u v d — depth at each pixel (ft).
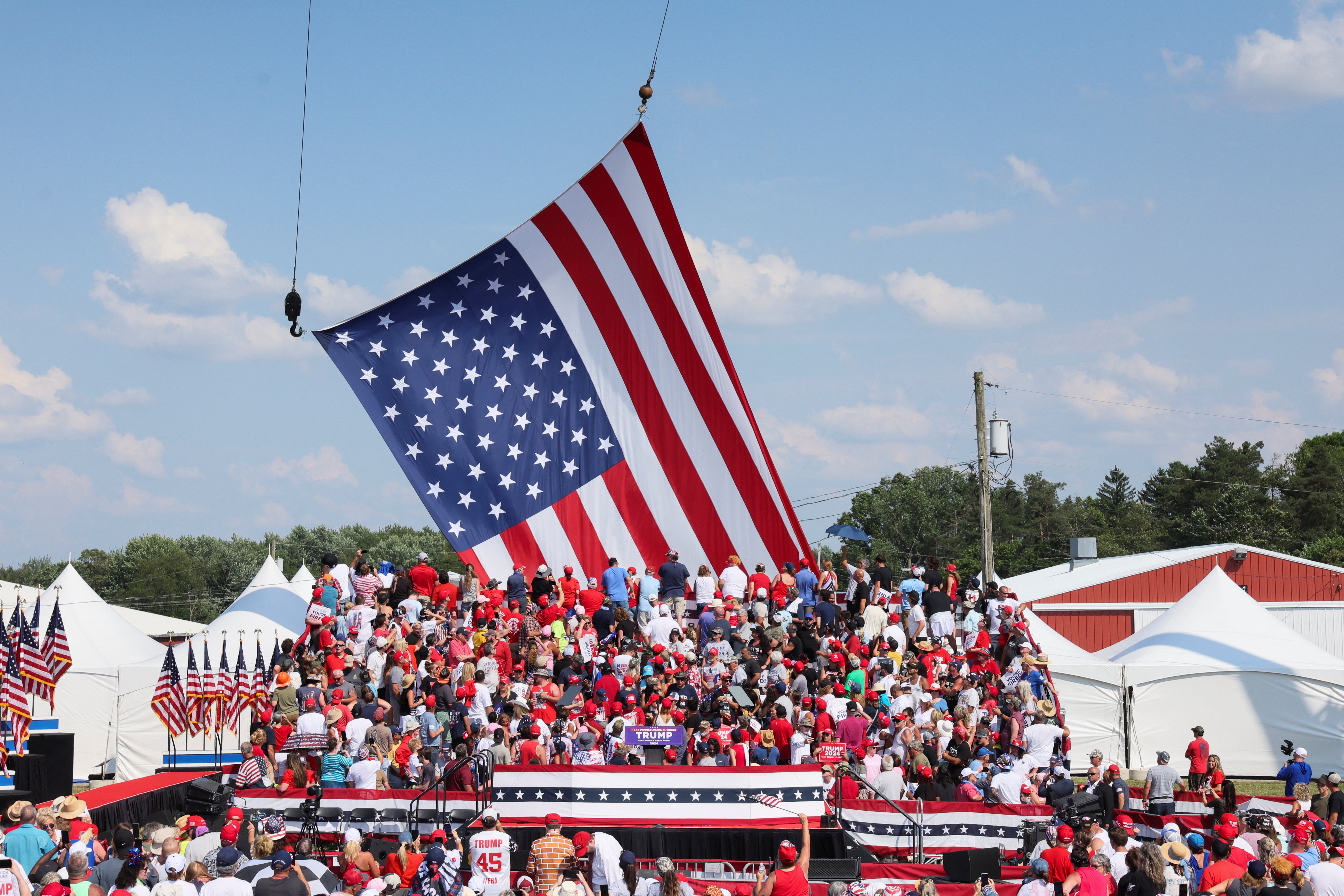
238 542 518.78
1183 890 59.98
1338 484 390.42
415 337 114.21
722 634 100.78
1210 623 142.51
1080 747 134.82
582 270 115.65
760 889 52.34
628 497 114.42
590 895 57.11
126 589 463.83
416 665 91.25
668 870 53.36
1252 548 197.16
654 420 115.34
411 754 76.33
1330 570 195.62
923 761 77.20
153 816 70.23
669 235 115.75
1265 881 49.88
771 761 77.51
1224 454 444.96
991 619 109.09
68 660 84.38
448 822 64.18
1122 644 151.43
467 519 112.57
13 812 56.29
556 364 115.34
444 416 113.70
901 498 466.29
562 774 69.51
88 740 138.62
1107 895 50.39
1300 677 132.98
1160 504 464.65
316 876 56.24
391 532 527.40
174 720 102.06
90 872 52.90
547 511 113.50
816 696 86.63
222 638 143.43
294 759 73.87
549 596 104.68
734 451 115.65
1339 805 74.79
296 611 175.63
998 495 490.90
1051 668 135.95
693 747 79.71
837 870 65.10
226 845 57.77
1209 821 71.15
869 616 104.47
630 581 108.78
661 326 115.96
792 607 111.45
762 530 115.34
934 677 95.20
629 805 69.00
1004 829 71.31
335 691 81.35
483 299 115.34
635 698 87.40
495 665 88.79
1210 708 134.21
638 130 114.32
